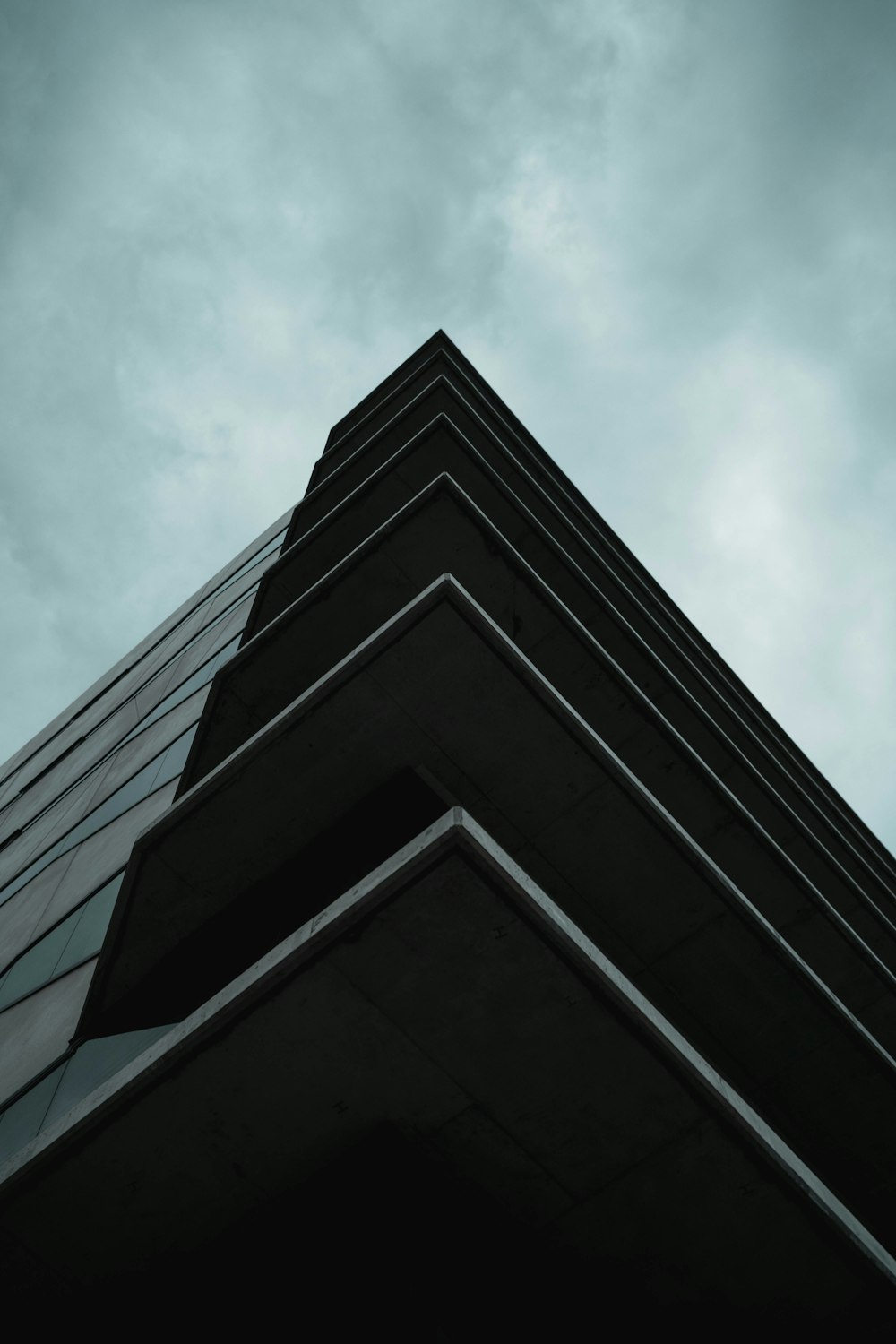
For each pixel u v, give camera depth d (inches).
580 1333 213.3
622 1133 210.5
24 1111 314.5
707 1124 207.0
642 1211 217.3
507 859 198.7
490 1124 212.2
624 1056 203.9
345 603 415.8
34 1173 208.1
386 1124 215.5
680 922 315.3
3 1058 377.1
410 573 414.6
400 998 200.5
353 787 319.9
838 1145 319.9
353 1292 194.4
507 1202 221.1
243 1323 204.1
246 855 330.3
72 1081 309.0
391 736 311.0
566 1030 203.2
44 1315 222.2
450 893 195.0
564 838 315.6
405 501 515.5
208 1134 209.2
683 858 312.2
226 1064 204.1
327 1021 202.2
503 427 783.1
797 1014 312.7
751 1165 208.4
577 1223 221.0
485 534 416.5
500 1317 203.2
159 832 328.2
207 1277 220.1
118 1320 220.7
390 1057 206.5
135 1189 211.9
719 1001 317.1
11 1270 217.2
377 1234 200.4
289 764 317.7
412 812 312.2
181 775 457.4
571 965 197.9
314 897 309.4
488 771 312.8
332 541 509.4
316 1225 210.8
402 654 302.4
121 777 622.5
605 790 310.2
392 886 194.9
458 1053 205.8
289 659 416.5
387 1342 179.8
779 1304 222.2
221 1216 217.5
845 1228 210.1
